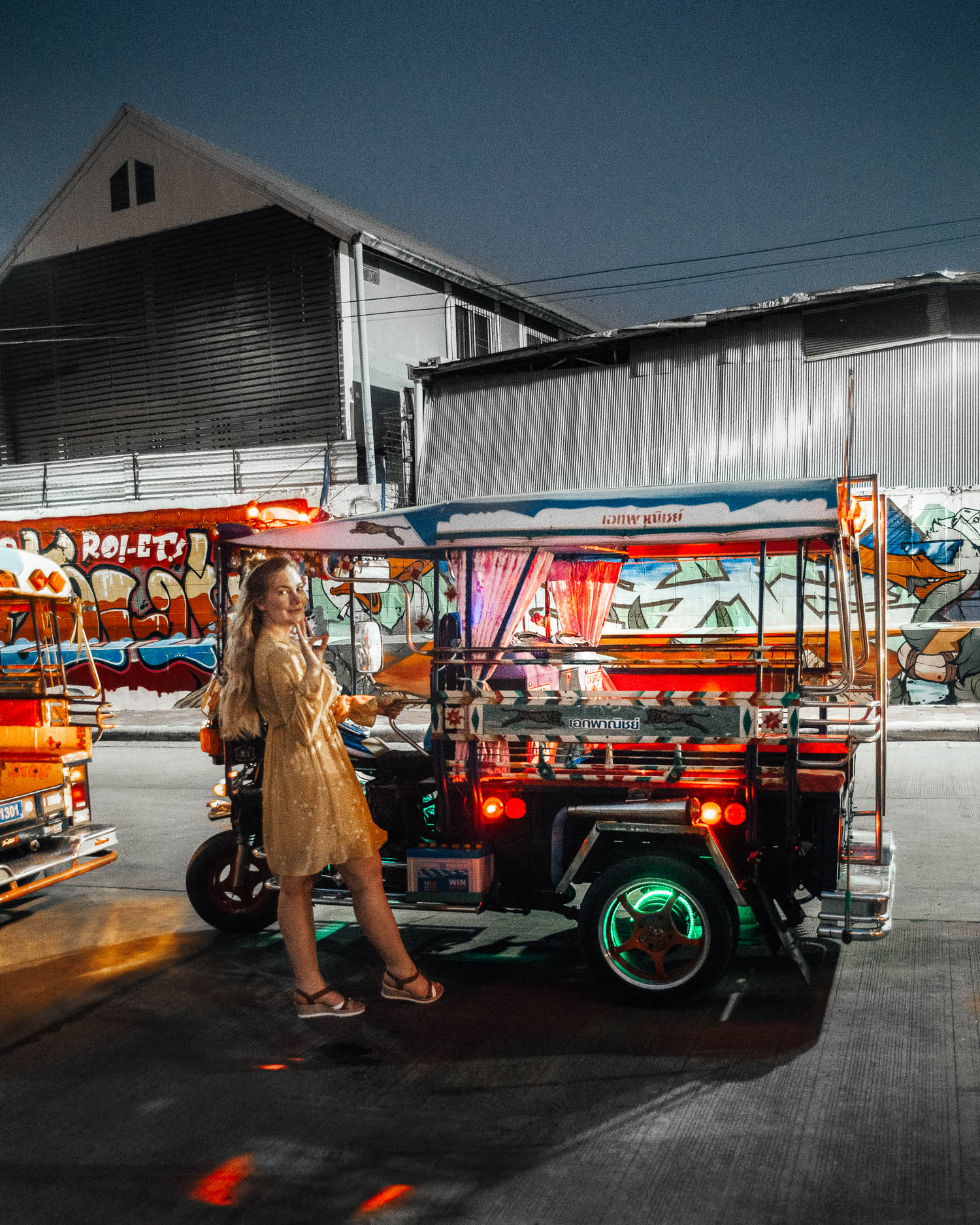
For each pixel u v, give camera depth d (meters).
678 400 16.81
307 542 4.75
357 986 4.57
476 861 4.59
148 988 4.62
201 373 22.25
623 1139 3.11
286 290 21.33
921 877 6.11
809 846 4.30
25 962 5.07
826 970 4.61
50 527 18.91
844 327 15.81
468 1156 3.04
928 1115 3.21
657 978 4.21
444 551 4.64
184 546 18.11
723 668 4.35
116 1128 3.29
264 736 4.07
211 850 5.36
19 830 5.80
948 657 13.71
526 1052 3.79
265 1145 3.15
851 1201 2.75
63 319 23.78
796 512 4.01
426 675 5.63
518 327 26.62
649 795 4.42
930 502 13.89
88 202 23.42
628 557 5.81
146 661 17.56
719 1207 2.74
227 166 21.73
